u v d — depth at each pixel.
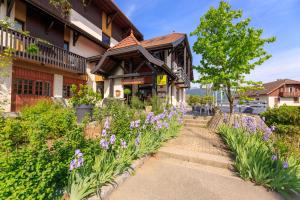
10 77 8.65
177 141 6.09
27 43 8.87
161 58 13.62
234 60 9.02
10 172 2.12
